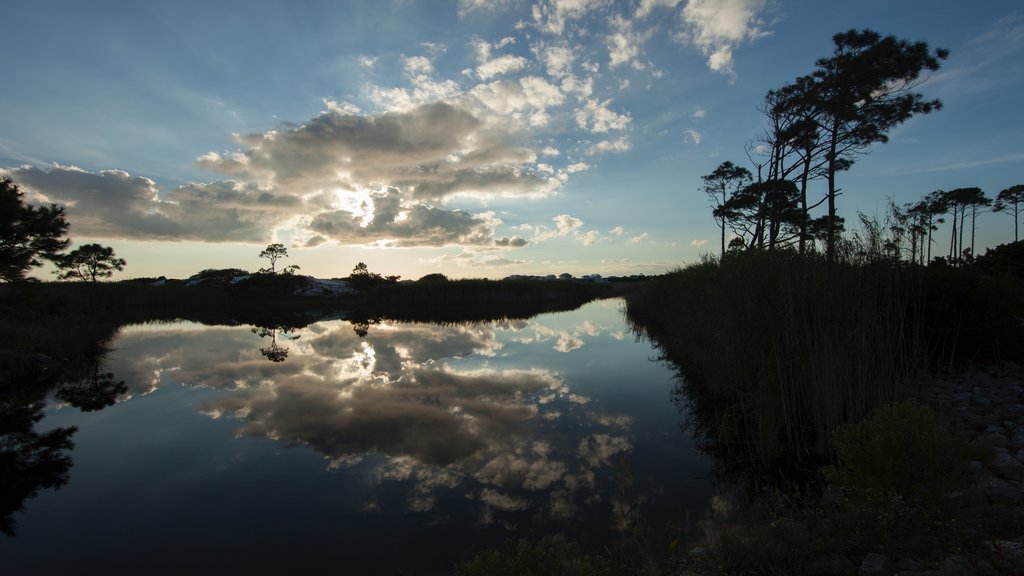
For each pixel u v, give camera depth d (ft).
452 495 17.20
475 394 31.99
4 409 29.91
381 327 80.69
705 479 18.24
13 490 18.12
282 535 14.66
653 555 12.64
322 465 20.15
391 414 27.45
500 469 19.51
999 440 17.01
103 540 14.56
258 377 38.24
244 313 120.47
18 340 44.21
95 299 129.80
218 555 13.65
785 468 18.89
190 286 167.02
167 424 26.18
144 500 17.21
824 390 20.53
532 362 43.73
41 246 58.13
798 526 12.09
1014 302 27.37
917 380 22.70
